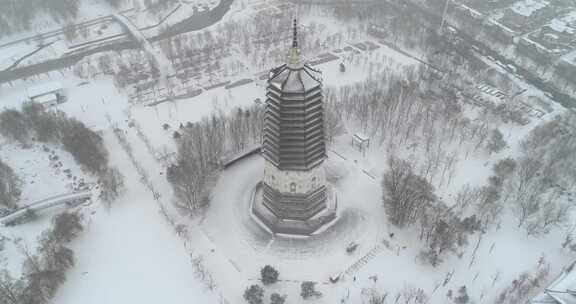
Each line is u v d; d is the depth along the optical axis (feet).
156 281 312.29
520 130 466.70
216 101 508.53
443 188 389.80
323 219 347.15
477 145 430.61
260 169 406.82
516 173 400.88
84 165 416.46
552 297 278.26
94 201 379.96
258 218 355.97
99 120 485.97
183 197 354.33
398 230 348.79
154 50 633.61
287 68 278.46
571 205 372.99
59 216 350.43
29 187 400.47
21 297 288.51
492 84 549.95
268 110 293.84
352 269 318.65
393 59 599.16
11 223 361.30
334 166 410.31
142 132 462.60
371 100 477.36
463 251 330.54
